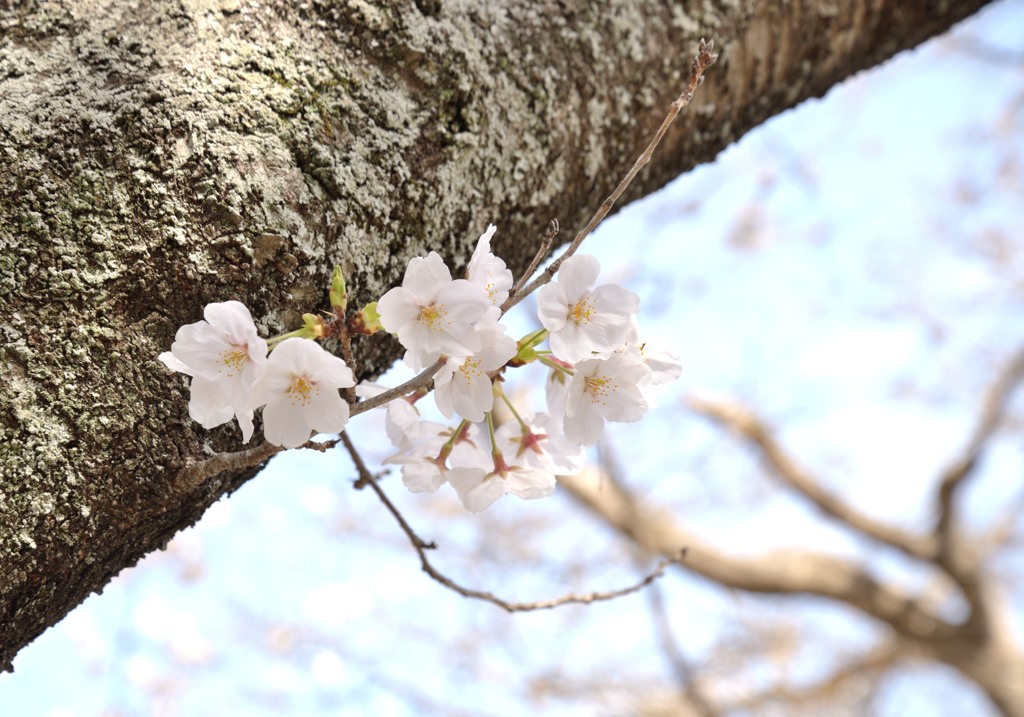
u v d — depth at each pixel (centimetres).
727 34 131
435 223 121
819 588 403
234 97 117
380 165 119
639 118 128
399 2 121
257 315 116
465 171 121
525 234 126
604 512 380
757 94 135
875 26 139
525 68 123
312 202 117
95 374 113
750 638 459
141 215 114
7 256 113
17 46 116
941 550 439
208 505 117
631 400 117
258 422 118
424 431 120
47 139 114
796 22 134
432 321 112
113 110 115
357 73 119
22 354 112
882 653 482
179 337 111
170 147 115
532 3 125
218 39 117
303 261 116
